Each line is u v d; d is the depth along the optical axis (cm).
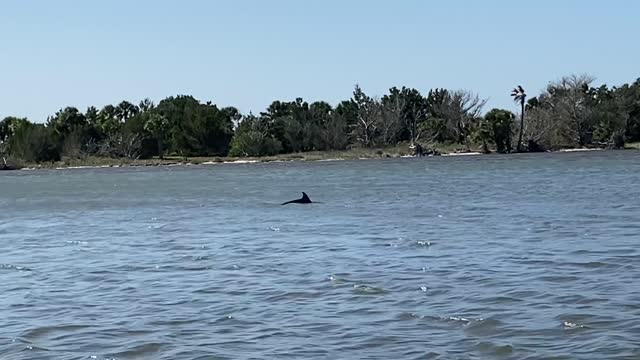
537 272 2386
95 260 2972
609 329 1684
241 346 1645
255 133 16225
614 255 2669
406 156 16138
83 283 2447
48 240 3791
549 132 15488
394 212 4766
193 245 3350
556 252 2791
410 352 1569
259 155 16225
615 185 6675
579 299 1978
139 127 16175
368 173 10581
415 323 1794
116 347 1664
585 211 4400
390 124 16638
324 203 5675
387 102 16800
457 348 1586
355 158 16150
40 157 15775
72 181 10719
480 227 3747
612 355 1508
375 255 2853
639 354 1507
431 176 9281
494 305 1948
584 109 15262
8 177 12731
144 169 14412
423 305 1973
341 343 1647
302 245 3216
